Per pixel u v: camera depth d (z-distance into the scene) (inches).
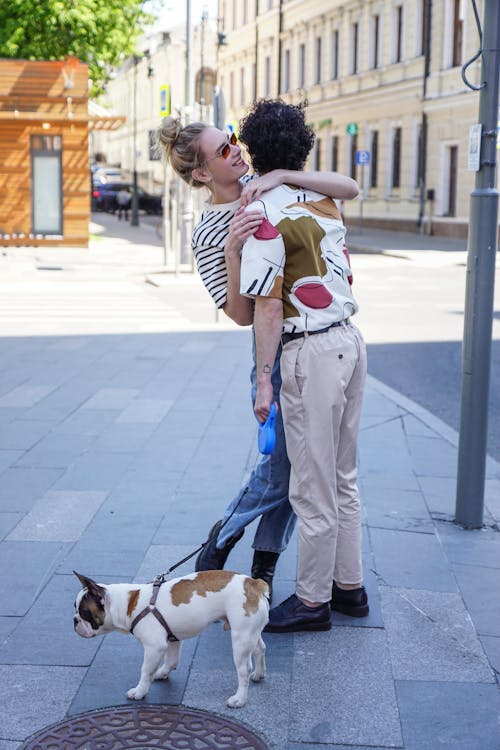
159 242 1341.0
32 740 135.4
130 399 366.9
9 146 1137.4
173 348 486.3
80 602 145.4
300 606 171.0
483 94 215.9
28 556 204.1
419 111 1551.4
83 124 1139.9
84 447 296.5
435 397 397.7
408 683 153.2
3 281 820.0
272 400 163.9
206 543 172.1
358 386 167.6
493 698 149.0
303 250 157.8
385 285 835.4
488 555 210.1
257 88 2314.2
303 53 2055.9
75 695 148.0
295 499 168.2
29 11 1229.7
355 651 163.9
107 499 244.1
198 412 345.1
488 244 219.1
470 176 1414.9
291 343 161.5
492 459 297.3
